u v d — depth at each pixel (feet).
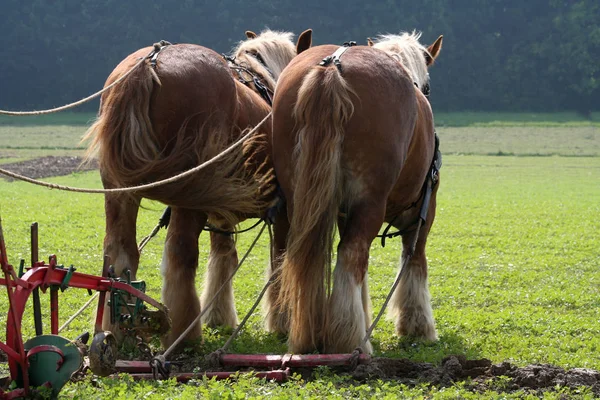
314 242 26.99
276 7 407.23
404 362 28.02
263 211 33.24
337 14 417.28
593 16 415.03
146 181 29.01
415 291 36.27
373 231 27.89
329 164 26.71
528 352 33.55
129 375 26.30
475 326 39.06
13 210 91.35
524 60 410.11
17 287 22.99
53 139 252.83
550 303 46.60
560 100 399.24
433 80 409.49
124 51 387.75
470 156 230.07
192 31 396.98
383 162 27.63
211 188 29.76
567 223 89.86
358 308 27.43
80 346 24.30
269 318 36.50
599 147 261.85
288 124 28.04
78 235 72.43
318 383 25.08
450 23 422.82
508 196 123.85
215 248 38.73
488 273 56.34
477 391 25.22
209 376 27.04
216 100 29.99
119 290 26.23
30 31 385.91
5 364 28.19
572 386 25.72
